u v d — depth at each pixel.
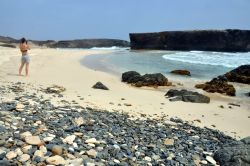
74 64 32.47
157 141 8.98
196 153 8.61
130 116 12.02
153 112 13.79
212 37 79.19
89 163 6.56
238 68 26.86
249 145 8.60
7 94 12.62
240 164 7.85
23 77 19.53
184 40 80.62
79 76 23.11
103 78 23.33
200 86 22.16
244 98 19.50
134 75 22.80
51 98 13.22
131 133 9.16
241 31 78.50
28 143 6.84
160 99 16.92
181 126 11.53
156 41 82.81
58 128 8.18
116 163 6.89
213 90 20.84
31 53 45.31
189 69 33.28
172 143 8.91
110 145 7.75
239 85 24.78
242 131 12.30
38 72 22.97
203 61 42.69
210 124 12.94
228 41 78.62
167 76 27.45
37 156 6.43
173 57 49.91
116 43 112.81
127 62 38.91
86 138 7.85
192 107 15.63
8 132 7.32
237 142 8.95
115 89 19.00
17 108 9.45
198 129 11.49
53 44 105.38
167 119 12.62
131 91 18.86
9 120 8.12
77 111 10.59
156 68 33.16
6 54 37.16
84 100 14.07
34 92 14.27
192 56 53.50
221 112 15.13
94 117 10.04
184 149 8.73
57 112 9.86
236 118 14.21
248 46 79.19
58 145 6.96
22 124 8.02
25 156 6.35
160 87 21.73
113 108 13.33
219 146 9.55
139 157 7.55
